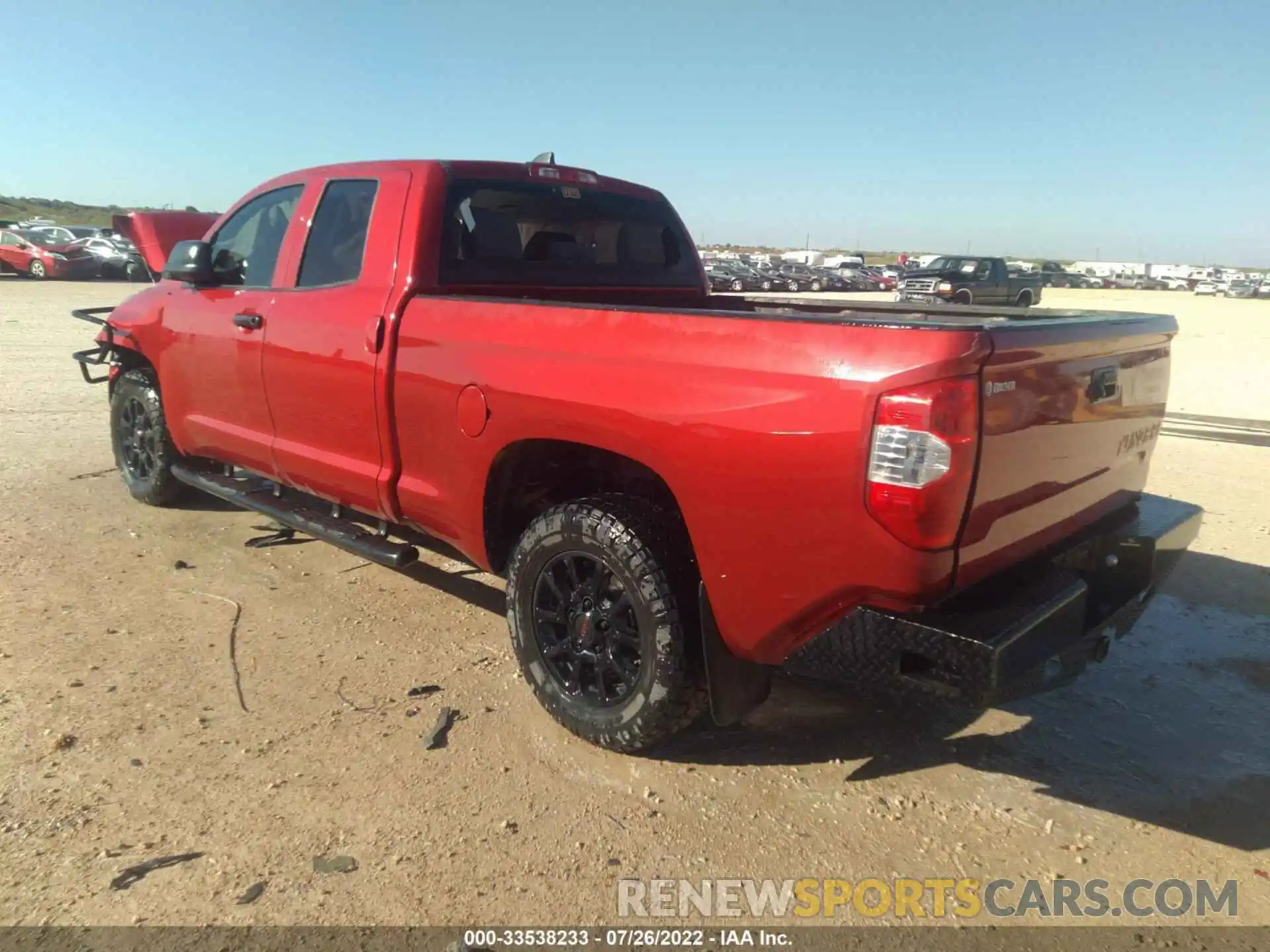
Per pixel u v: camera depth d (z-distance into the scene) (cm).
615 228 477
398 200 397
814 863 275
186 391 515
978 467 240
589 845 279
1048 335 262
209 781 304
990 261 2848
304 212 441
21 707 346
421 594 470
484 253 410
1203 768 329
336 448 416
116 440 609
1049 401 268
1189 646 427
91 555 507
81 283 2816
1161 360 345
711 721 354
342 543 416
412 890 258
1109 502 329
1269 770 328
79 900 250
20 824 280
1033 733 351
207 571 492
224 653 398
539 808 296
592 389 301
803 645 271
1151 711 368
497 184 419
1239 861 279
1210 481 716
